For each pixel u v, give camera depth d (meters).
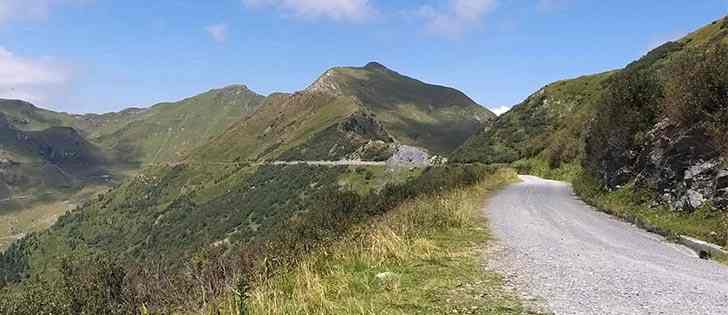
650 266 10.99
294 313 7.38
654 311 7.43
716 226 15.28
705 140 17.97
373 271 9.87
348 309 7.55
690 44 58.97
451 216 17.28
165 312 8.06
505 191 34.94
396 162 154.12
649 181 21.45
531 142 87.75
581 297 8.20
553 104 100.62
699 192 17.33
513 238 14.80
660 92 24.23
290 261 10.49
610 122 27.17
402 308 7.60
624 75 26.94
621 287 8.90
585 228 17.75
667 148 20.30
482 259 11.38
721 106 17.77
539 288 8.77
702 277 9.95
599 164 29.34
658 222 17.80
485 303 7.83
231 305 7.45
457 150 122.50
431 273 9.82
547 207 24.80
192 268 8.69
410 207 18.17
